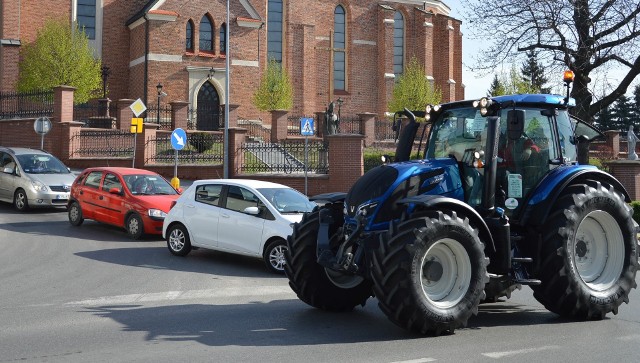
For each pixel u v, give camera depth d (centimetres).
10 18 4075
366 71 5412
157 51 4241
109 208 1750
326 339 746
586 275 880
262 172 2853
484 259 774
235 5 4450
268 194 1343
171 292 1054
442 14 5594
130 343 720
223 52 4434
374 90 5441
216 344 718
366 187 827
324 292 893
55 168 2194
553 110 906
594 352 694
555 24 2227
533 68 2477
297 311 912
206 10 4362
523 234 876
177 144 2438
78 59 3900
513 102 862
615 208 880
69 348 698
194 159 3052
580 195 859
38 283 1112
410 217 771
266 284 1147
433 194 832
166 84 4256
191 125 4025
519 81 4869
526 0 2273
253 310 916
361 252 803
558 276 833
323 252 827
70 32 4022
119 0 4459
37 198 2061
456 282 775
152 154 3080
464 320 762
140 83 4303
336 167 2672
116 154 3172
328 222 869
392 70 5409
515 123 811
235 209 1350
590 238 891
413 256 735
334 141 2675
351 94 5359
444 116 926
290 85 4800
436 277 772
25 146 3303
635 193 2219
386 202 808
